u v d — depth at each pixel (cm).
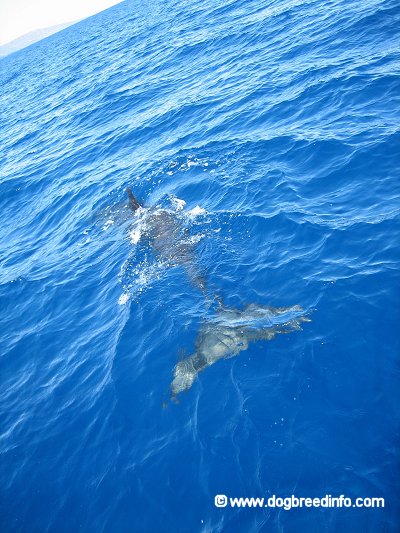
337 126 1382
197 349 816
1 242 1625
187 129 1884
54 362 961
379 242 914
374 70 1598
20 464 761
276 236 1037
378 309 779
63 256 1346
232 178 1342
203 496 615
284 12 3019
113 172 1789
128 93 2883
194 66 2834
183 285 981
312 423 646
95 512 652
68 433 786
